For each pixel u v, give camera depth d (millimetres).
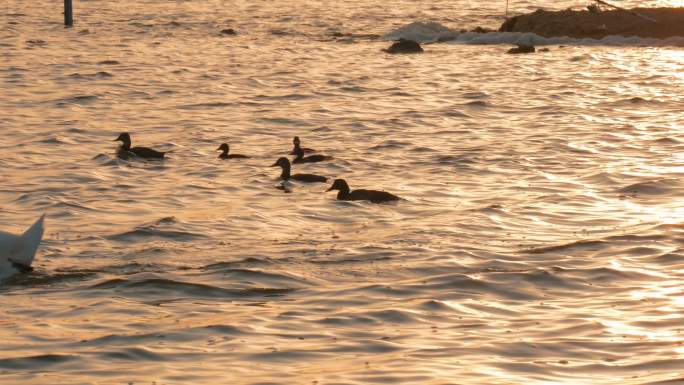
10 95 40531
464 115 36219
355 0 101500
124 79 46281
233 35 70562
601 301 14453
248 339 12695
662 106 37656
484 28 73938
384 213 21375
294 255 17516
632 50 58938
